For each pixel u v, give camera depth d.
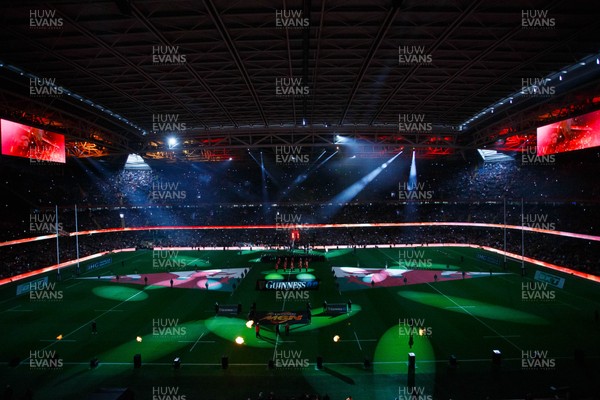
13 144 40.25
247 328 32.75
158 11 25.52
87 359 26.98
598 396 20.95
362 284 48.25
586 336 29.62
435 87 42.34
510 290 44.00
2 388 23.16
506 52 32.34
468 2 24.88
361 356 26.77
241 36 29.52
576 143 43.12
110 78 37.44
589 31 28.41
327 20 27.42
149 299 42.69
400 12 25.86
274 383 23.25
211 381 23.58
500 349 27.52
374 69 36.59
